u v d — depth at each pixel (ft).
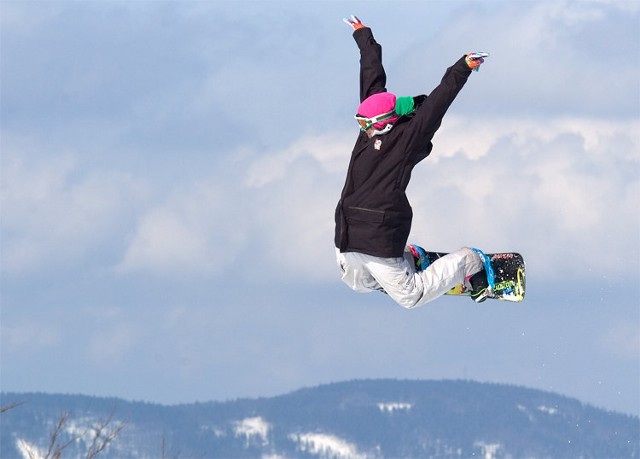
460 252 48.29
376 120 43.19
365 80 47.60
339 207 45.32
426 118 42.37
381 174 43.60
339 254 46.96
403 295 46.29
